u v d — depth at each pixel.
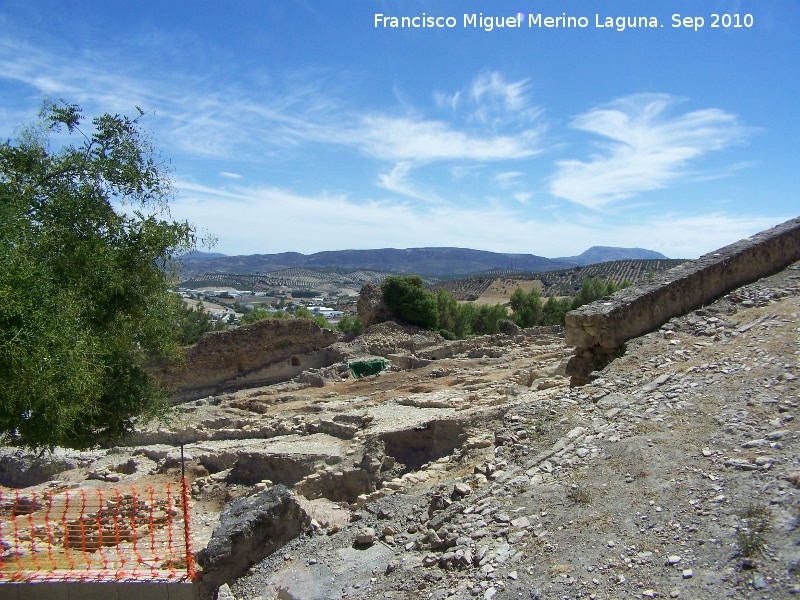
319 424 23.80
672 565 7.10
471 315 65.44
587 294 65.38
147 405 17.20
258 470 20.33
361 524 11.17
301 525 11.34
